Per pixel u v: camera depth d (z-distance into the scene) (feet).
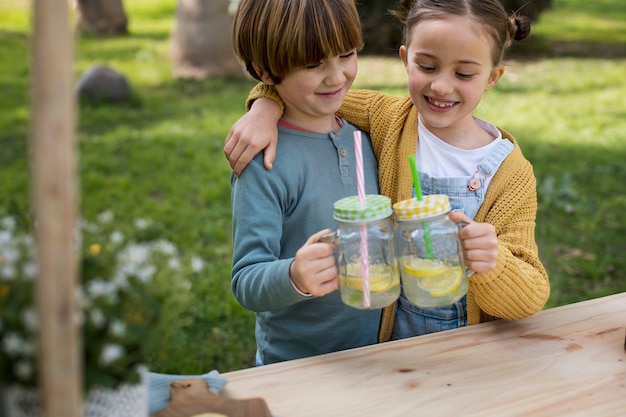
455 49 4.97
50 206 2.47
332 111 5.18
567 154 18.24
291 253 5.40
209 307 11.27
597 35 33.12
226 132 19.99
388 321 5.61
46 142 2.45
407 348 4.80
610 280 12.42
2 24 34.30
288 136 5.39
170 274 3.61
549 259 13.14
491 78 5.56
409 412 4.11
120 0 34.55
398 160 5.65
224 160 17.87
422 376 4.46
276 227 5.16
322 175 5.38
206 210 15.07
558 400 4.18
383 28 28.86
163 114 21.85
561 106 22.40
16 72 26.21
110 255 3.38
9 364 3.03
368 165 5.67
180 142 19.15
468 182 5.43
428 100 5.27
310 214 5.33
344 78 5.08
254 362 10.18
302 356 5.57
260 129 5.22
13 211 3.80
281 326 5.57
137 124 20.81
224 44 26.30
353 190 5.47
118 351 3.08
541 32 33.60
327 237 4.29
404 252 4.11
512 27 5.43
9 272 3.10
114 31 34.30
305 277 4.16
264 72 5.17
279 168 5.25
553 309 5.32
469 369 4.52
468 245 4.30
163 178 16.67
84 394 3.11
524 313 5.03
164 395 4.20
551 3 35.19
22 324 3.01
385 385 4.37
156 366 9.67
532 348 4.75
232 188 5.46
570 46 30.96
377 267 4.01
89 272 3.25
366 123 5.90
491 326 5.08
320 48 4.83
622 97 23.20
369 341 5.65
